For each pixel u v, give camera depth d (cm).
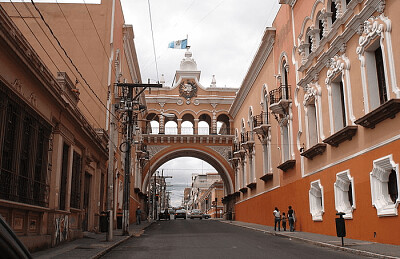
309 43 2066
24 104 1095
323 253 1161
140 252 1244
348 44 1597
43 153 1297
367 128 1433
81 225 1762
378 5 1351
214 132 4528
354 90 1545
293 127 2283
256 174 3278
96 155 2100
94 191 2119
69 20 2494
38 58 1164
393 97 1266
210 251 1228
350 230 1566
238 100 3994
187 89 4622
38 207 1190
